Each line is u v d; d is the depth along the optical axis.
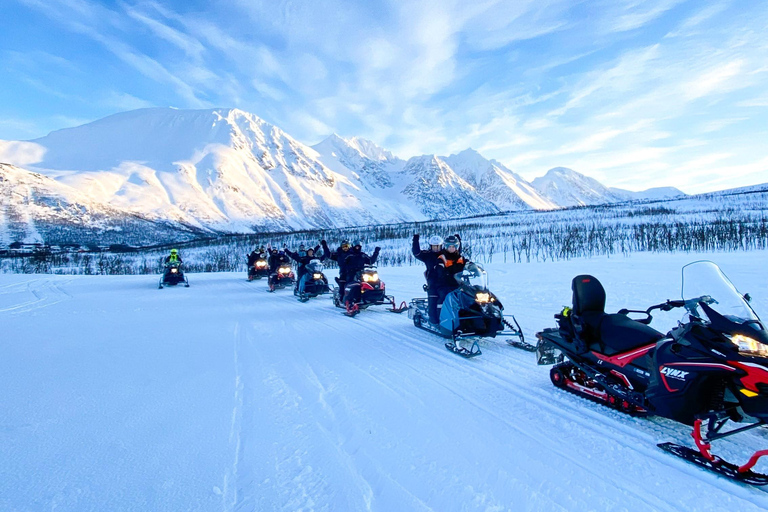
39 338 7.46
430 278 7.45
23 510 2.54
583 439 3.52
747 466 2.85
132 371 5.42
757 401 2.96
